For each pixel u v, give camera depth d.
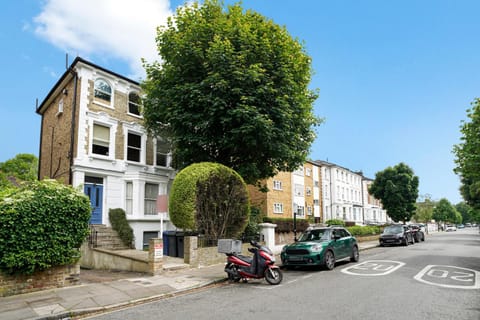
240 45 13.16
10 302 7.09
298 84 14.71
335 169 45.03
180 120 13.67
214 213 12.91
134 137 19.17
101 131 17.45
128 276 10.48
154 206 19.16
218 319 5.86
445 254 16.78
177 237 13.09
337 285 8.78
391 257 15.59
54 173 18.09
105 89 17.89
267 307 6.60
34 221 7.79
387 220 64.25
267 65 13.46
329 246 11.96
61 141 17.95
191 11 14.89
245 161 15.17
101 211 16.75
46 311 6.44
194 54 13.46
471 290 7.95
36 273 8.05
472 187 29.56
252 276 9.23
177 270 10.96
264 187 16.58
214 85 12.88
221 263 12.70
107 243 15.40
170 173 20.38
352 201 50.31
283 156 14.22
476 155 14.43
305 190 36.62
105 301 7.21
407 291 7.88
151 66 15.63
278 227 21.45
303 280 9.70
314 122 15.70
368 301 6.95
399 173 39.38
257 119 12.03
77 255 8.66
